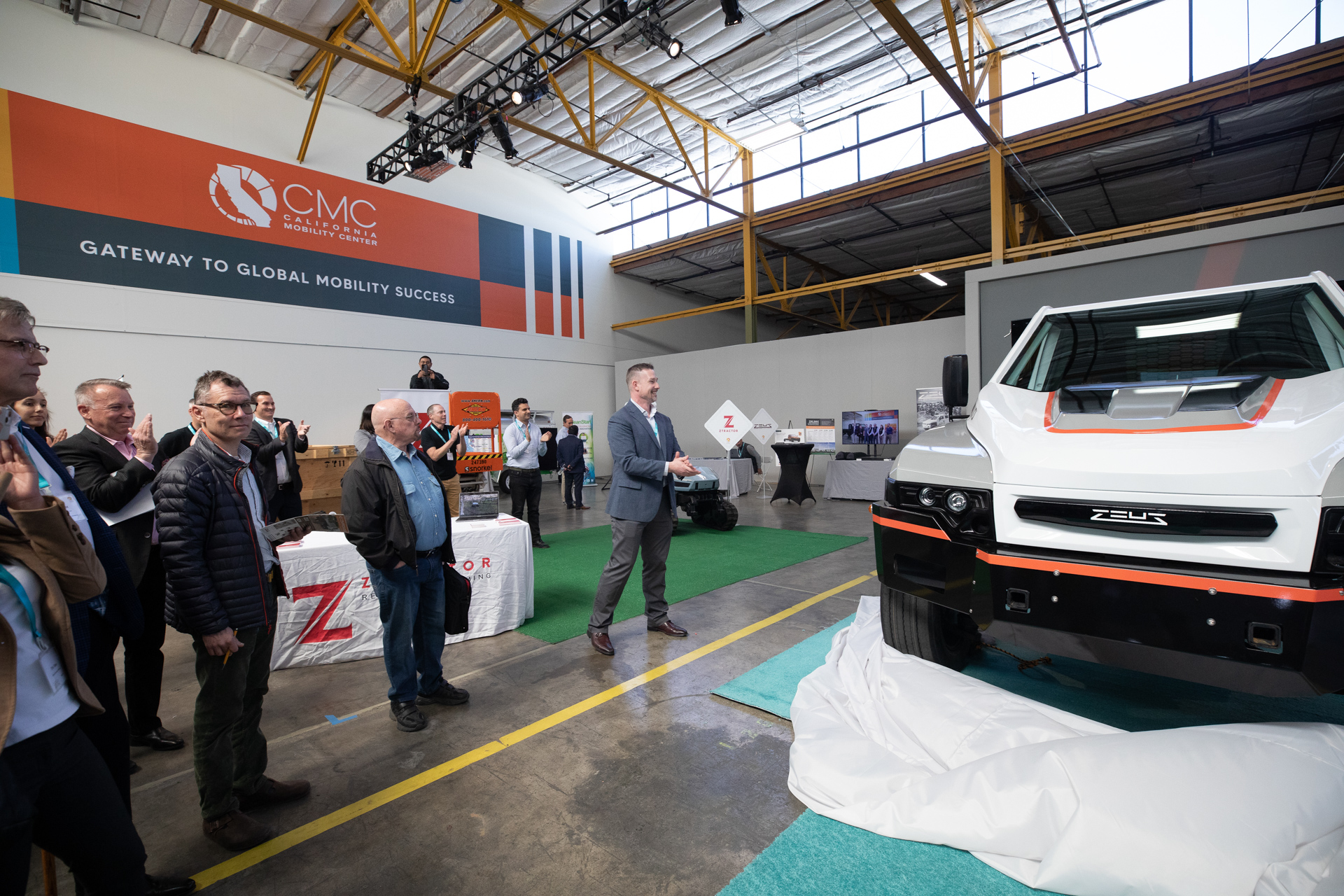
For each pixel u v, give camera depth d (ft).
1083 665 9.01
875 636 9.43
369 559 7.47
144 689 7.77
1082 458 6.16
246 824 5.86
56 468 4.27
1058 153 30.78
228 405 5.62
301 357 33.35
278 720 8.48
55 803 3.48
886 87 33.94
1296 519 5.04
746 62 30.76
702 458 47.03
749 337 44.29
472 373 41.09
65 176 26.50
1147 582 5.51
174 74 29.35
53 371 26.35
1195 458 5.62
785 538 21.35
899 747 6.59
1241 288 7.98
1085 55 27.20
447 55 25.94
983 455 6.98
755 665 9.91
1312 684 4.90
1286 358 6.86
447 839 5.88
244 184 31.35
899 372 37.96
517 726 8.11
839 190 38.34
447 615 8.62
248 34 28.81
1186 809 4.59
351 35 28.71
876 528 7.70
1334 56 24.29
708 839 5.74
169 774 7.28
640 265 49.34
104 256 27.45
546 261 45.78
